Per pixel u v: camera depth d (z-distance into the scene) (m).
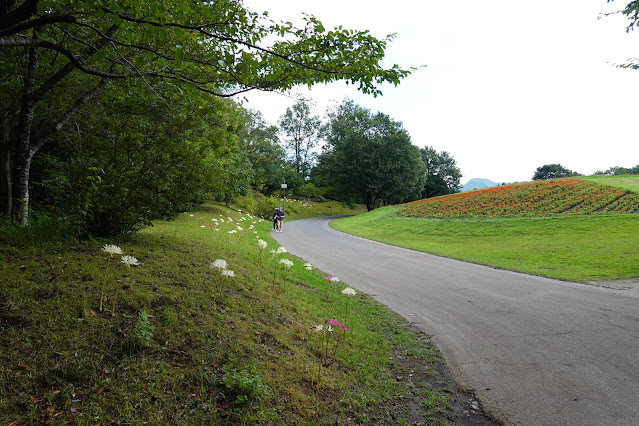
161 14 3.96
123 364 2.97
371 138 56.62
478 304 7.36
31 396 2.45
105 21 5.58
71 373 2.73
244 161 32.38
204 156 6.92
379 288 8.84
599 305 7.11
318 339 4.73
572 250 13.79
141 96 7.02
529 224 20.44
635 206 20.00
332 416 3.24
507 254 14.44
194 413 2.75
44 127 7.62
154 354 3.22
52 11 5.11
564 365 4.47
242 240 12.52
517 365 4.52
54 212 6.10
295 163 78.50
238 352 3.68
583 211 21.09
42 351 2.82
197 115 6.25
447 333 5.72
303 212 49.09
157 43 4.68
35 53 6.49
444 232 22.88
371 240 20.86
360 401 3.58
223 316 4.31
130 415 2.53
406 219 30.28
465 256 14.35
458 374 4.33
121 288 4.11
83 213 5.41
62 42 6.28
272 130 58.72
